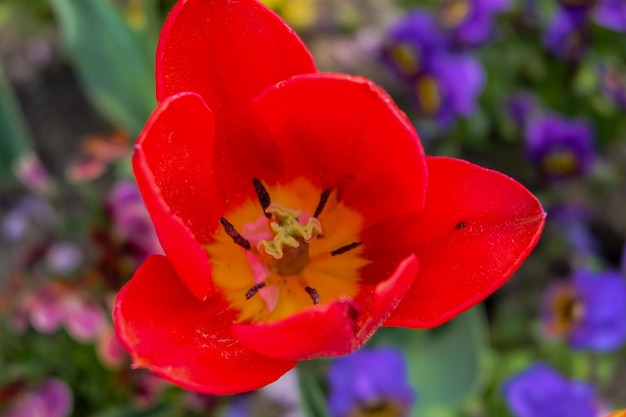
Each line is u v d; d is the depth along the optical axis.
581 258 0.60
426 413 0.52
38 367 0.53
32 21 0.69
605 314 0.56
